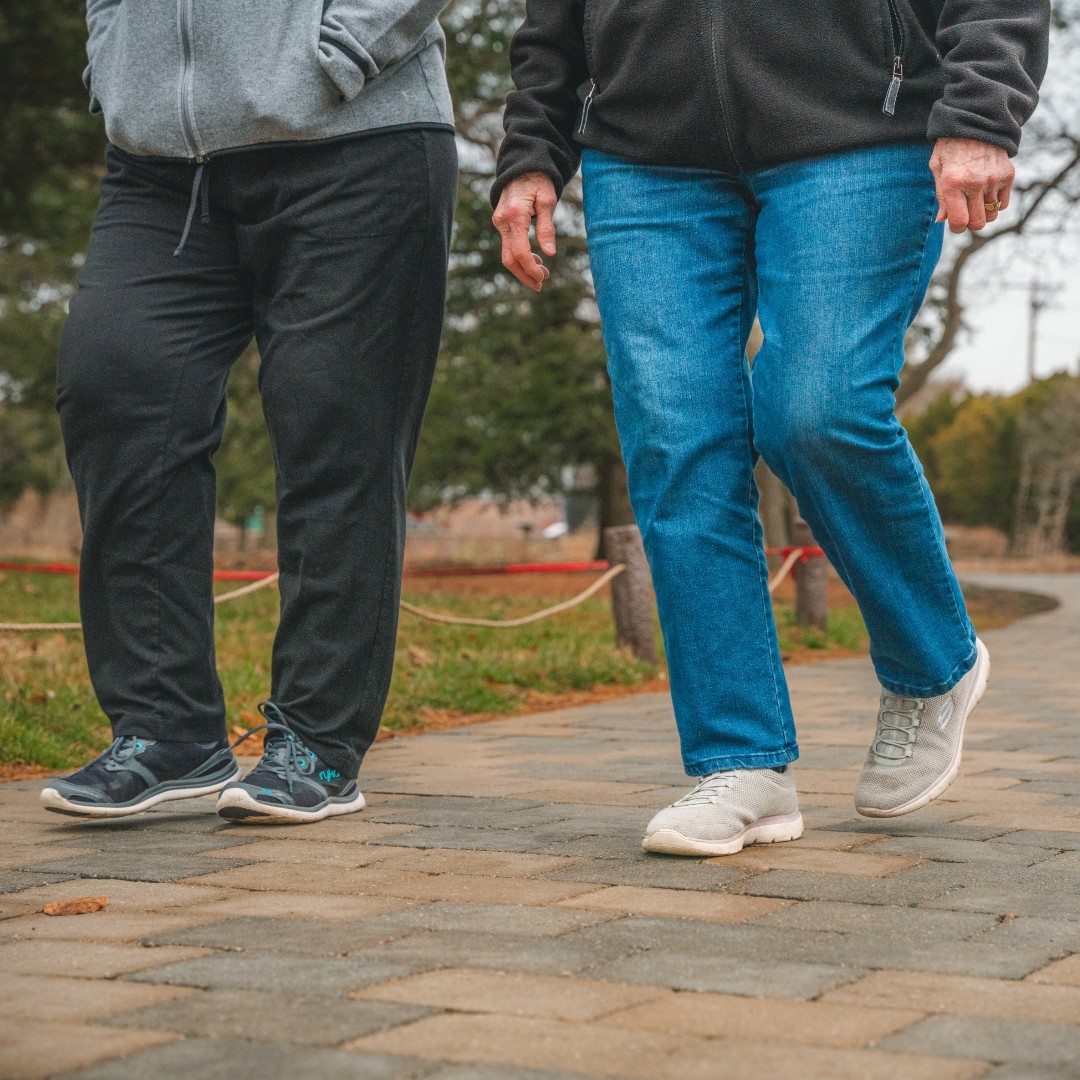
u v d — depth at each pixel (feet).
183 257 9.62
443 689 17.72
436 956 5.90
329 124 9.32
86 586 9.67
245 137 9.30
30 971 5.74
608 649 22.89
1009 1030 4.93
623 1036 4.86
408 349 9.72
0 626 14.55
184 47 9.34
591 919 6.56
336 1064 4.59
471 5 50.96
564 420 66.44
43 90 43.29
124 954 5.98
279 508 9.70
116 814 9.26
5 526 82.02
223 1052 4.71
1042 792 10.44
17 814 9.80
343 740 9.53
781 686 8.41
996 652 27.45
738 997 5.32
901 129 7.77
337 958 5.88
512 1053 4.69
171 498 9.55
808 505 8.14
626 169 8.36
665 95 8.10
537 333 68.74
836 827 8.95
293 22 9.29
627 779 11.37
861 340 7.73
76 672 17.51
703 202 8.25
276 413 9.56
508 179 8.70
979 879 7.38
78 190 53.21
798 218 7.85
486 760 12.67
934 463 164.04
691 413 8.17
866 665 24.68
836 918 6.56
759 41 7.87
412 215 9.55
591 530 116.06
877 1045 4.78
